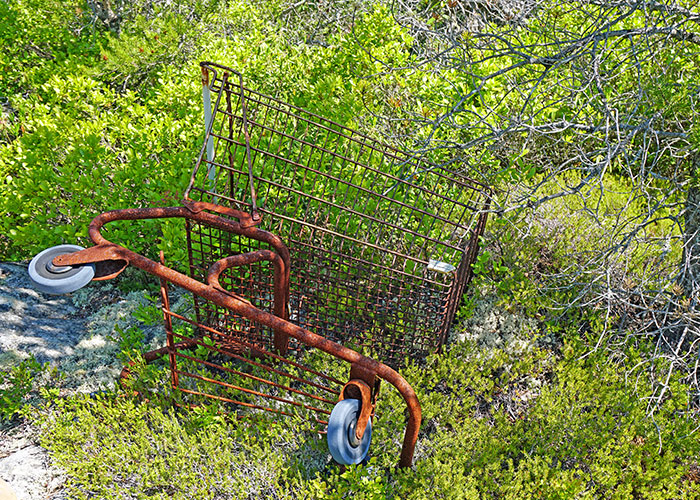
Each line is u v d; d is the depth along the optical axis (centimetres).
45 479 329
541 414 383
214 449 339
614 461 360
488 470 347
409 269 427
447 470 332
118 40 726
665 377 421
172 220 455
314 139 527
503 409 408
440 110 571
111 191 484
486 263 507
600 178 370
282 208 476
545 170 615
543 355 433
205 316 430
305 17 977
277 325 307
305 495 326
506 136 571
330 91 595
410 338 428
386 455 352
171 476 325
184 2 805
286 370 397
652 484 354
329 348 303
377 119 562
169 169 487
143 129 533
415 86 601
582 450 370
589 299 477
